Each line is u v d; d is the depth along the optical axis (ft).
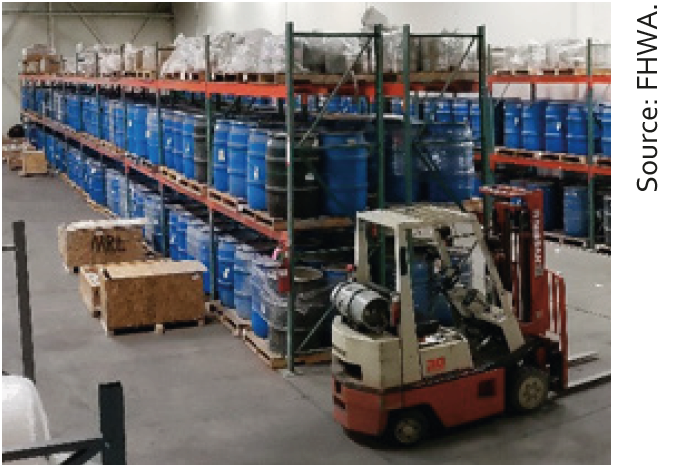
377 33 22.13
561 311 20.06
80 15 87.30
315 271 23.12
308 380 21.90
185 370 22.94
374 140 23.53
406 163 22.25
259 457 17.44
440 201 24.02
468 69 23.86
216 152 27.55
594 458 17.03
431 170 23.16
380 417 17.29
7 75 85.87
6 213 50.14
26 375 19.83
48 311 29.19
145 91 51.55
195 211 34.58
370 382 17.31
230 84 26.32
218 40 28.17
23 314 19.53
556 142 38.22
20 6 84.99
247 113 34.32
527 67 38.27
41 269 35.68
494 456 17.22
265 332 24.29
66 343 25.54
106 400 8.18
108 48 50.11
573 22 39.32
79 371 23.02
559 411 19.43
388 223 17.21
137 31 90.63
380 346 17.07
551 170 44.14
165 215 36.35
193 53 30.45
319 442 18.12
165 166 35.22
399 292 17.19
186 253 33.37
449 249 22.44
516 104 40.60
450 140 23.47
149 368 23.18
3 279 33.81
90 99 53.62
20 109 85.92
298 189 22.07
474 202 24.00
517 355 18.86
